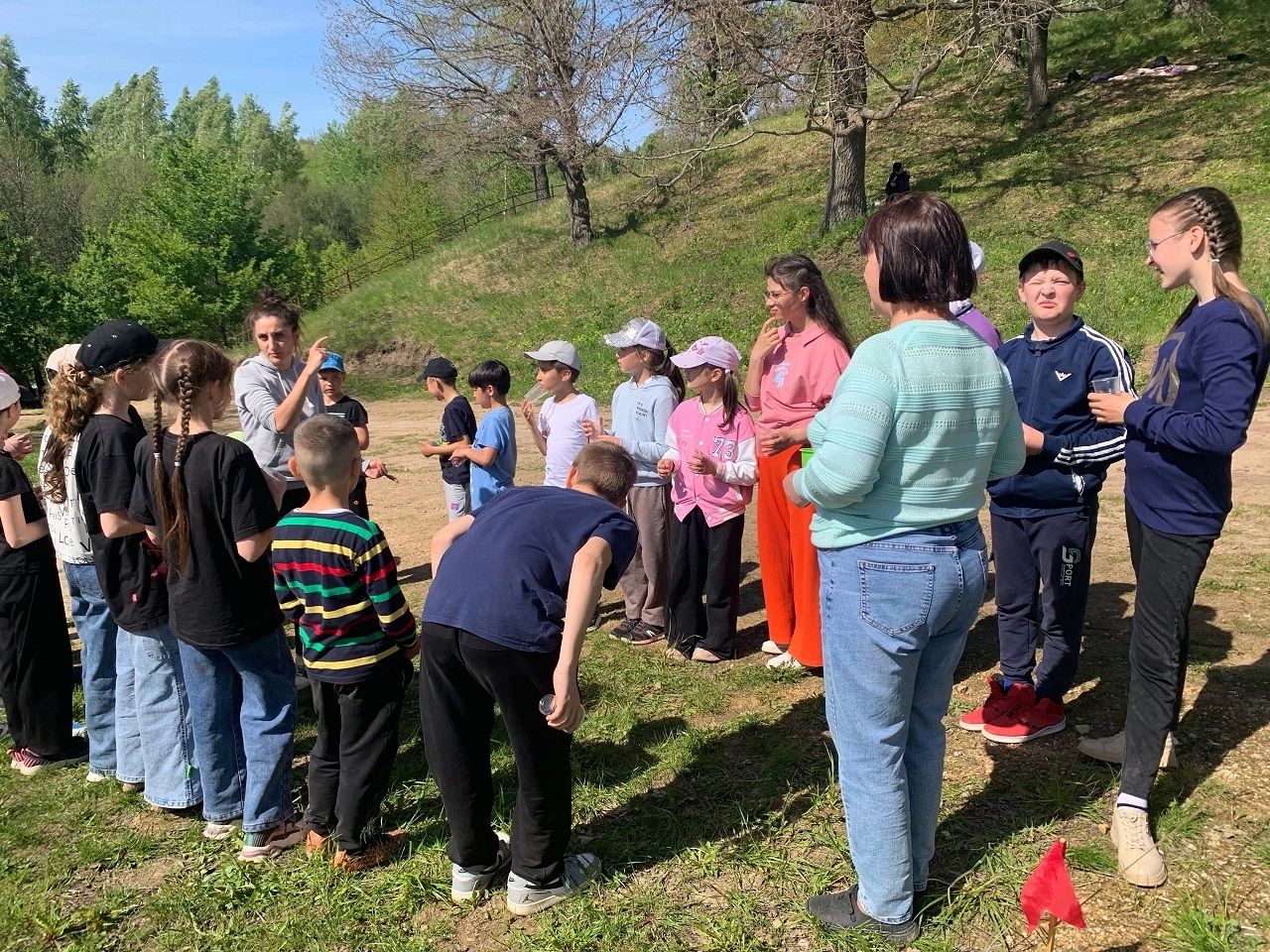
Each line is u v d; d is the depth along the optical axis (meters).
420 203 47.16
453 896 2.93
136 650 3.46
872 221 2.46
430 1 22.06
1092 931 2.57
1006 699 3.62
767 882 2.91
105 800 3.69
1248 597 4.90
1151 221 2.80
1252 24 21.23
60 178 49.34
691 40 15.15
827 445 2.31
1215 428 2.54
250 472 3.06
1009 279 15.88
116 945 2.84
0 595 3.78
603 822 3.32
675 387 5.09
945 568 2.35
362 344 22.55
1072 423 3.34
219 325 33.44
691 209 23.39
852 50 14.98
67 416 3.38
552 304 21.59
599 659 4.87
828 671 2.53
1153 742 2.81
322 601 2.92
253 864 3.18
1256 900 2.61
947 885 2.79
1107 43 22.92
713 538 4.62
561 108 19.56
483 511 2.88
